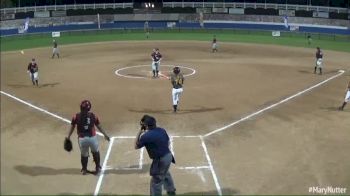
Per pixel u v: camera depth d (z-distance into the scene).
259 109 22.92
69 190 12.55
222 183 13.74
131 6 69.06
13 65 38.16
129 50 47.81
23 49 49.62
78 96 25.83
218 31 65.69
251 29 66.12
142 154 16.23
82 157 14.00
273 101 24.64
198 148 17.02
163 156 11.91
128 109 22.89
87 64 38.16
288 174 14.48
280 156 16.22
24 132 18.73
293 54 44.59
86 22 66.81
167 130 19.36
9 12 62.09
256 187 13.42
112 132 19.06
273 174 14.48
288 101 24.64
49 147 16.70
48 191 11.77
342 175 14.37
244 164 15.38
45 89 27.88
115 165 15.18
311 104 24.05
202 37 60.31
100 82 29.97
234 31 65.44
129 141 17.83
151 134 11.85
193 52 46.22
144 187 13.38
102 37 60.84
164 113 22.14
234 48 49.84
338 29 61.81
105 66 36.78
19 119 20.83
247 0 72.81
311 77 31.75
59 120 20.77
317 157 16.12
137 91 27.06
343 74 32.94
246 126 19.98
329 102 24.53
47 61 40.47
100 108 23.08
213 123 20.44
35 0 67.75
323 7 65.25
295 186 13.45
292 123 20.50
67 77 32.00
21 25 63.03
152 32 65.31
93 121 13.71
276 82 29.92
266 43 54.50
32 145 16.88
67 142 13.82
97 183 13.52
